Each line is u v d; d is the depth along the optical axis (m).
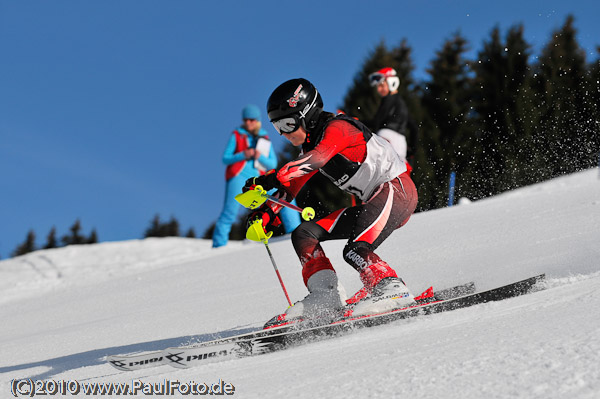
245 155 16.73
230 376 4.23
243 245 18.11
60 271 20.61
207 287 11.30
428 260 9.34
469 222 12.46
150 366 4.88
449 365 3.36
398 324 5.21
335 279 5.90
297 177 5.62
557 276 6.56
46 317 11.49
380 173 5.83
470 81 47.00
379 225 5.75
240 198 5.61
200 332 7.02
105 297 12.70
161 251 22.97
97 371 5.25
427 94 47.12
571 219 10.26
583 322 3.75
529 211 12.39
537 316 4.23
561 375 2.90
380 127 14.84
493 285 6.86
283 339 5.16
